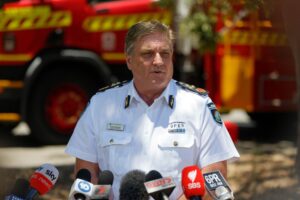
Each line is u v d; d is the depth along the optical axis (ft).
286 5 26.08
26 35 40.98
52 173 13.96
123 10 40.86
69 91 41.52
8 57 41.11
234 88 41.98
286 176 31.81
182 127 14.67
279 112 45.11
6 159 37.22
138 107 14.89
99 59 41.14
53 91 41.34
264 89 42.63
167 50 14.57
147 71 14.53
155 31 14.53
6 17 41.14
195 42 39.40
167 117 14.74
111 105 15.11
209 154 14.79
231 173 32.68
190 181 13.09
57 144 41.86
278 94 43.01
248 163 35.45
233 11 37.09
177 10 38.47
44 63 40.81
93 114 15.25
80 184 13.04
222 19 38.04
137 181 13.51
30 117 41.22
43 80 41.14
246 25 41.14
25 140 44.52
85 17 40.98
